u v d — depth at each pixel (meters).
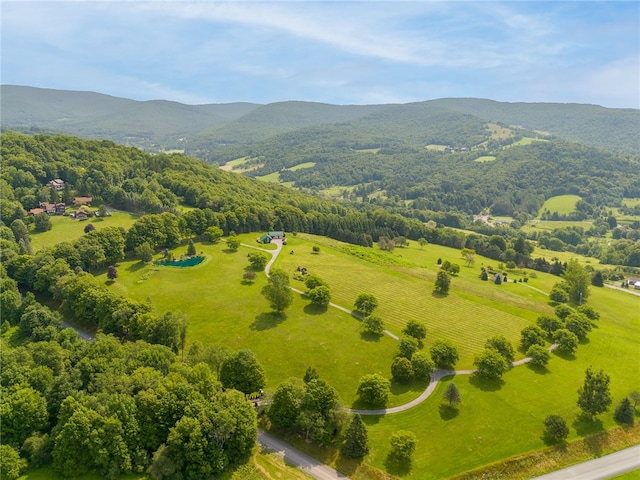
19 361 83.38
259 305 135.38
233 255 179.00
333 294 148.00
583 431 90.12
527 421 91.69
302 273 163.50
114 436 67.56
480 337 126.06
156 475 66.56
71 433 66.38
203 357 95.00
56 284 128.75
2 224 177.62
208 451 69.88
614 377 111.94
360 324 128.25
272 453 79.38
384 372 105.75
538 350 113.19
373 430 86.12
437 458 80.19
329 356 110.75
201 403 74.94
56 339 99.75
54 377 81.44
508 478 77.81
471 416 91.75
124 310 111.12
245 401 78.25
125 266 159.38
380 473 76.06
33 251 165.62
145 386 77.19
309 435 83.00
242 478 70.81
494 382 104.31
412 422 89.06
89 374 81.19
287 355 110.06
